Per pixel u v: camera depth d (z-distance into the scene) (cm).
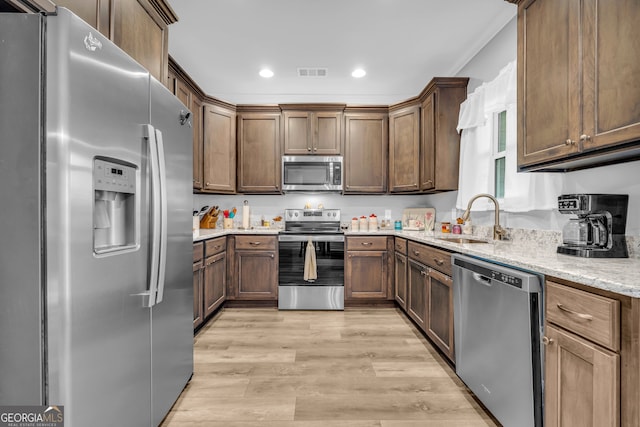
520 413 134
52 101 88
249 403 176
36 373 90
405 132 365
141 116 126
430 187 329
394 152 375
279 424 159
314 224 396
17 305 89
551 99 156
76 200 92
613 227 150
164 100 147
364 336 269
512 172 225
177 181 165
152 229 129
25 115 88
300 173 378
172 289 160
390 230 379
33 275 89
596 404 100
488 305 158
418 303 272
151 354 137
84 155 94
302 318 317
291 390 188
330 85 376
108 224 114
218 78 358
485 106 265
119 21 146
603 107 128
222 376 204
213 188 354
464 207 293
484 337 162
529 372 128
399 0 227
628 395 92
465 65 318
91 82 97
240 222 412
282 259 347
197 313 269
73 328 91
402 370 212
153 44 179
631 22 116
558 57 151
